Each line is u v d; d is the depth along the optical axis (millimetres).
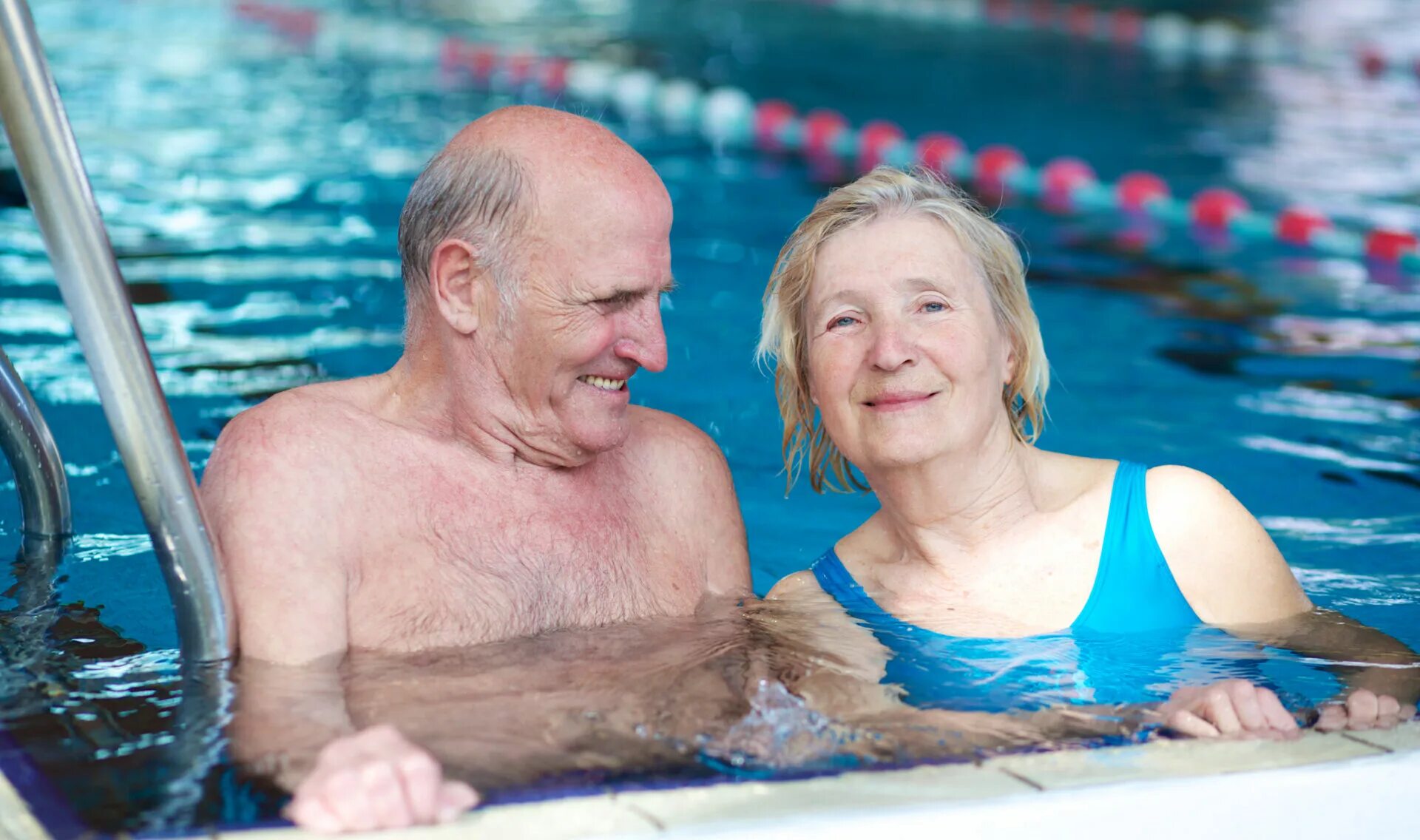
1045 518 2209
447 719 1693
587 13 11570
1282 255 5363
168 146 6625
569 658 1945
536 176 2018
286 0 11336
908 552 2289
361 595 1960
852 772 1494
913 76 9047
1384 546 2781
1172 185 6328
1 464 3129
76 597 2273
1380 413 3652
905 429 2061
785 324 2260
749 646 2031
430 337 2131
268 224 5418
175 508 1778
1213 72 9195
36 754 1562
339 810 1355
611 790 1471
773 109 7797
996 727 1688
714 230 5691
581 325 2035
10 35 1547
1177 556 2137
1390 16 11344
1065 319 4586
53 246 1625
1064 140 7273
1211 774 1479
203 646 1848
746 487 3268
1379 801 1495
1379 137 7266
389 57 9430
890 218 2105
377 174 6223
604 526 2186
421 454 2076
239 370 3799
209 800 1438
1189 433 3537
